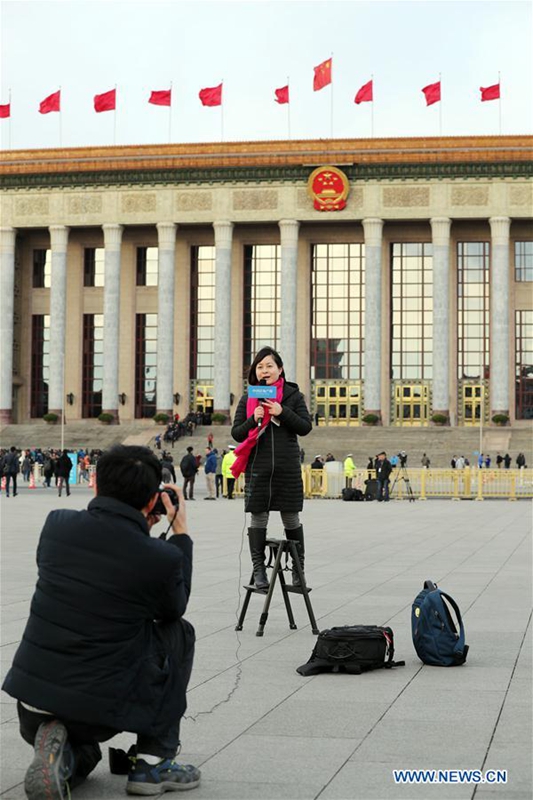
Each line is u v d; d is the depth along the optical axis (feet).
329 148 297.33
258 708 27.40
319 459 172.35
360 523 105.70
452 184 296.92
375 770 21.89
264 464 39.70
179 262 319.06
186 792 20.75
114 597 20.44
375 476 167.73
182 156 301.84
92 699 20.11
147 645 21.17
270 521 107.76
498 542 81.61
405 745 23.73
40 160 309.63
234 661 33.73
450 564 64.08
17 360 328.08
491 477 166.09
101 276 326.85
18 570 60.49
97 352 326.44
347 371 311.47
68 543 20.68
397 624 40.68
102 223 309.22
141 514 21.25
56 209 312.29
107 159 305.53
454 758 22.67
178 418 290.56
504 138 292.61
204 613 43.88
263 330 316.81
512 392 307.58
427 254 312.09
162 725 21.09
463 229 308.19
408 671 32.35
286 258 299.99
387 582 54.39
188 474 155.43
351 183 299.58
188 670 22.02
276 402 39.27
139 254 325.21
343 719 26.20
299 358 310.24
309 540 83.51
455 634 33.76
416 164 295.48
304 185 300.61
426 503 153.17
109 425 303.07
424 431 278.05
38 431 296.71
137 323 323.98
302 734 24.79
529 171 293.64
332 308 313.73
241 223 306.55
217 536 86.84
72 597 20.36
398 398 310.45
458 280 311.68
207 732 25.00
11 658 33.65
